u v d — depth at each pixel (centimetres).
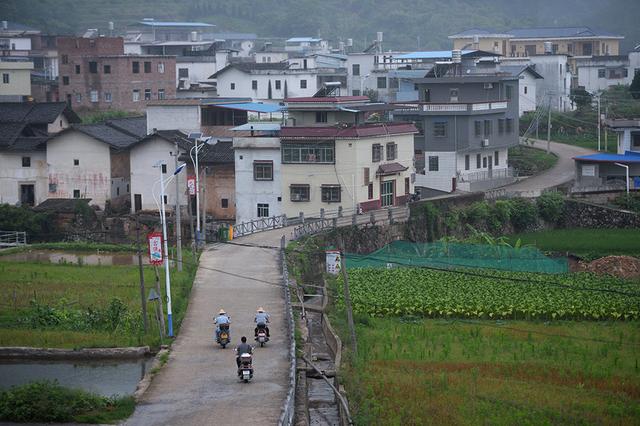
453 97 12744
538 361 6084
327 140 10656
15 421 4922
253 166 10956
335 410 5456
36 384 5172
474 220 11044
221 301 7338
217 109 12562
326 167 10706
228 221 11181
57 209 11112
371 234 10088
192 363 5881
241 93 16162
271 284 7831
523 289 8006
